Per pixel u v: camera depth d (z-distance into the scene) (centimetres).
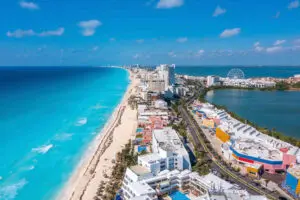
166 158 10212
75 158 12638
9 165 11531
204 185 8744
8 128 16600
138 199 7500
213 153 13075
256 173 10569
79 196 8975
